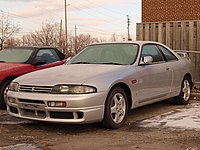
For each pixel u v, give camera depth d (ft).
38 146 16.58
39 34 151.64
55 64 31.32
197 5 58.54
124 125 20.84
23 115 19.79
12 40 142.72
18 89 20.01
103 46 24.49
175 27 37.32
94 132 19.31
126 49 23.40
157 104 27.76
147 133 18.86
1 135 18.72
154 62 24.00
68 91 18.47
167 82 24.76
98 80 19.15
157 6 62.85
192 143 16.83
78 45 156.66
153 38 38.86
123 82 20.45
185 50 36.65
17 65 28.45
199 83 33.83
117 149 16.06
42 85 19.11
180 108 26.13
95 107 18.65
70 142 17.33
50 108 18.49
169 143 16.88
